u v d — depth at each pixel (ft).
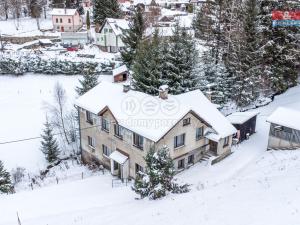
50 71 209.67
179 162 104.17
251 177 86.94
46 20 323.16
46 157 127.65
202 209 55.47
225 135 106.01
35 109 165.99
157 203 66.90
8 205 86.17
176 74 140.36
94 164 120.57
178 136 100.01
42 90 188.65
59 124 142.51
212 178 97.30
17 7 312.71
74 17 296.71
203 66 153.28
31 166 126.11
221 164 106.83
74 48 243.60
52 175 118.32
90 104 112.78
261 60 153.28
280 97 159.63
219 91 150.30
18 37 267.80
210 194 64.75
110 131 107.76
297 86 169.48
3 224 73.10
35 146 137.69
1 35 273.13
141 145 98.12
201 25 182.19
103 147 114.32
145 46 146.72
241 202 55.26
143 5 342.23
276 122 108.68
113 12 277.64
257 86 152.76
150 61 140.15
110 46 245.24
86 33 262.06
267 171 91.04
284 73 157.48
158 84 139.23
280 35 151.43
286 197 53.78
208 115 110.11
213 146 110.63
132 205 70.59
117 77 184.44
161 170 73.97
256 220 46.50
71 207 83.35
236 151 115.65
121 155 104.99
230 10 170.81
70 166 124.88
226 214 50.78
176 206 60.80
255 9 142.41
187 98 111.14
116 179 104.99
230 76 154.51
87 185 100.01
